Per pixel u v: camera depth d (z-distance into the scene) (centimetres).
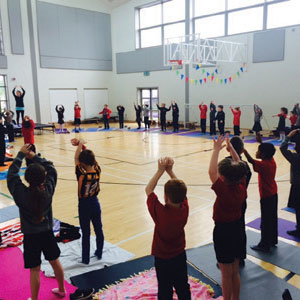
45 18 1702
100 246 362
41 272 337
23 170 805
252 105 1468
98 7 1917
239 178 254
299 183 397
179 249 234
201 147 1096
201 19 1617
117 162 880
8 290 307
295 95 1335
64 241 406
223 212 259
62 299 290
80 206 344
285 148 393
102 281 316
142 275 322
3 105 1614
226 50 1379
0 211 520
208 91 1611
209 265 341
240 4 1473
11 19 1584
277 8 1362
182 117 1742
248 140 1223
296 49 1309
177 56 1686
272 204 366
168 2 1725
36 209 255
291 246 386
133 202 559
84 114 1933
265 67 1408
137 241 409
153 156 955
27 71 1667
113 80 2056
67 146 1149
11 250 388
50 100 1770
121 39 1969
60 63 1786
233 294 264
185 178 707
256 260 356
